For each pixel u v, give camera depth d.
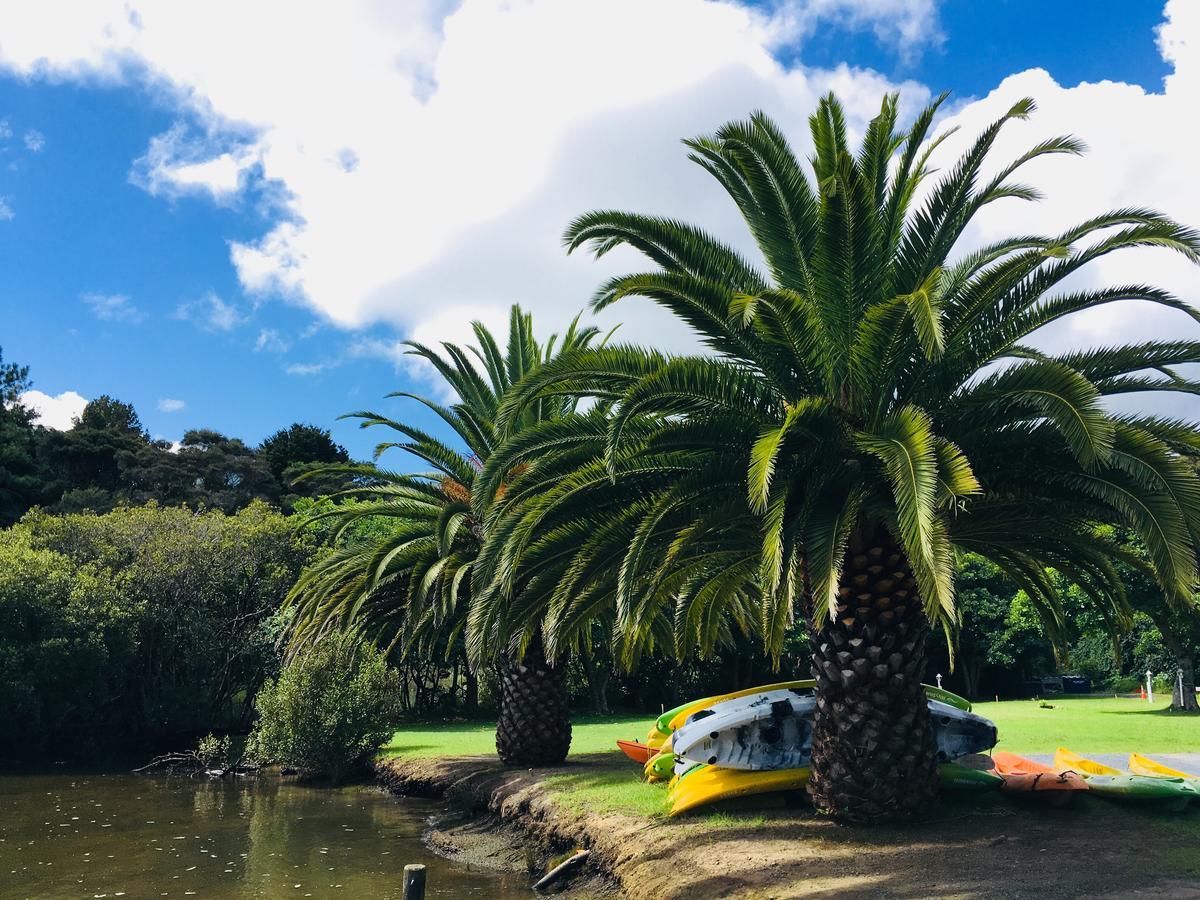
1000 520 11.18
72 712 29.80
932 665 55.47
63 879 13.01
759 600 16.64
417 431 19.23
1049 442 9.91
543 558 12.33
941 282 10.73
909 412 9.29
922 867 8.72
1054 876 8.20
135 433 74.50
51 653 27.11
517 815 14.73
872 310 9.49
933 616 8.11
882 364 10.08
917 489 8.16
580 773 16.42
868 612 10.66
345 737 22.08
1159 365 10.17
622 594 9.86
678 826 11.32
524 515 11.39
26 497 57.12
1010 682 57.19
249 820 17.75
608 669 40.12
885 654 10.59
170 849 15.02
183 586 32.16
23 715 27.41
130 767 28.00
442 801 18.61
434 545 18.64
